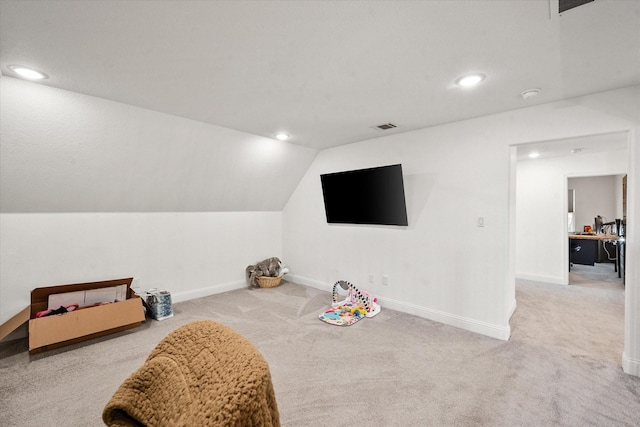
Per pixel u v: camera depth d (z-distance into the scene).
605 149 4.13
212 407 0.47
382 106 2.66
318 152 4.50
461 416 1.81
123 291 3.33
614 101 2.28
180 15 1.42
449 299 3.18
